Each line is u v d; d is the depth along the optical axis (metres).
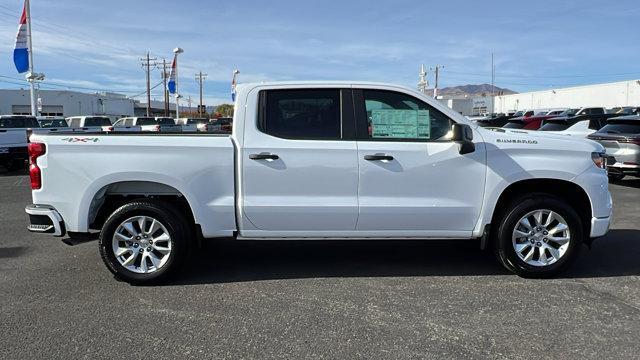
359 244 6.73
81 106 74.25
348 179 5.08
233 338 3.96
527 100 71.00
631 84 52.56
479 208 5.20
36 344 3.86
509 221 5.20
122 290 5.03
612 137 12.22
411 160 5.09
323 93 5.19
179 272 5.51
